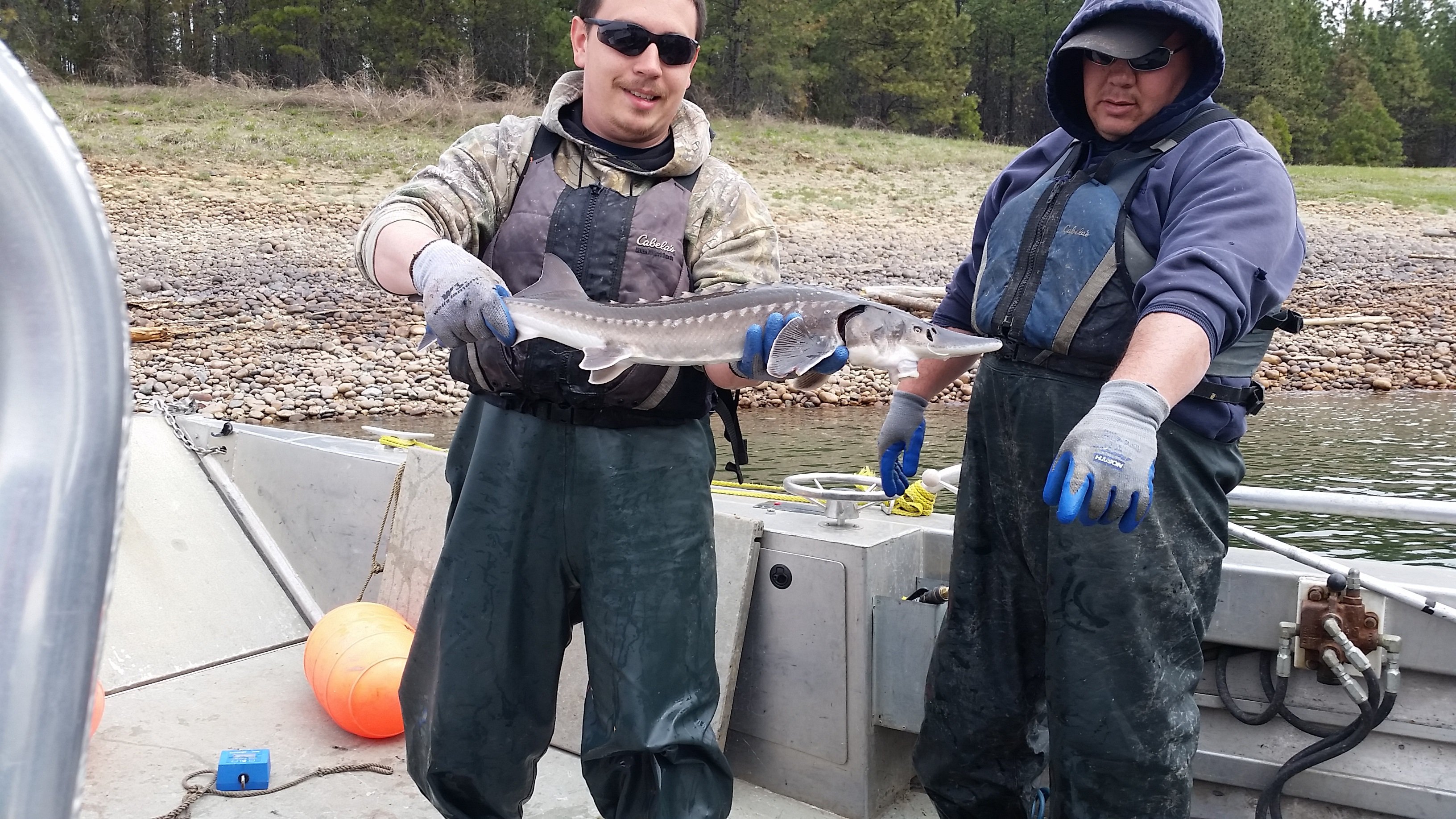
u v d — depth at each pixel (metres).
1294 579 2.78
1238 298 2.08
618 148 2.51
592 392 2.36
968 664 2.68
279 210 24.81
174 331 16.88
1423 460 11.20
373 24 51.25
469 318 2.06
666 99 2.45
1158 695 2.33
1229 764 2.90
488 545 2.44
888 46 59.31
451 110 38.97
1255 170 2.25
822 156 38.53
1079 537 2.33
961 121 62.62
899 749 3.27
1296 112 73.81
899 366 2.26
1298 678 2.85
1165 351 2.03
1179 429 2.36
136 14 48.19
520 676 2.47
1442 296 22.12
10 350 0.64
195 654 4.16
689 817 2.42
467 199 2.44
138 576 4.25
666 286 2.43
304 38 51.62
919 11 58.00
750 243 2.49
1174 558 2.35
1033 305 2.44
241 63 52.06
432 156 32.03
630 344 2.23
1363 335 19.48
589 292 2.40
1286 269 2.22
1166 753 2.34
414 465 4.21
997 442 2.56
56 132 0.66
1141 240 2.37
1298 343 18.91
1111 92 2.43
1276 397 16.25
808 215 29.80
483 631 2.43
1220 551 2.49
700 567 2.50
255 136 32.22
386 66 51.19
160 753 3.50
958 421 13.99
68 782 0.61
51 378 0.64
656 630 2.42
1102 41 2.34
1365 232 29.94
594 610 2.43
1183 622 2.37
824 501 3.41
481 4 52.16
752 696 3.33
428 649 2.50
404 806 3.22
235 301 18.56
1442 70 91.62
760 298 2.27
